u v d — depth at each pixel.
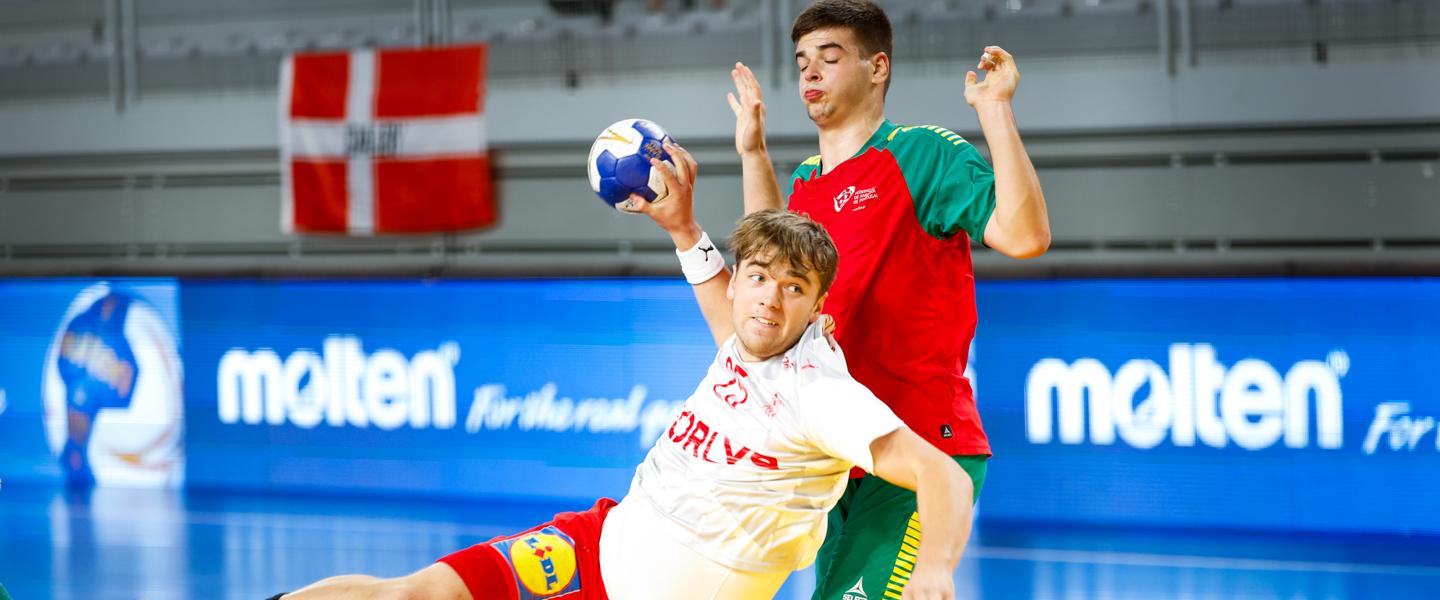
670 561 5.01
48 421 18.77
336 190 17.34
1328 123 15.07
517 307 16.78
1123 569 13.16
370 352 17.36
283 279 17.72
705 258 5.74
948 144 5.35
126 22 18.75
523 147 17.27
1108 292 14.95
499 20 19.28
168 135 18.44
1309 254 15.13
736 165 16.66
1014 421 15.27
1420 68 14.84
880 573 5.14
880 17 5.54
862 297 5.43
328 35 18.92
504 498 16.83
